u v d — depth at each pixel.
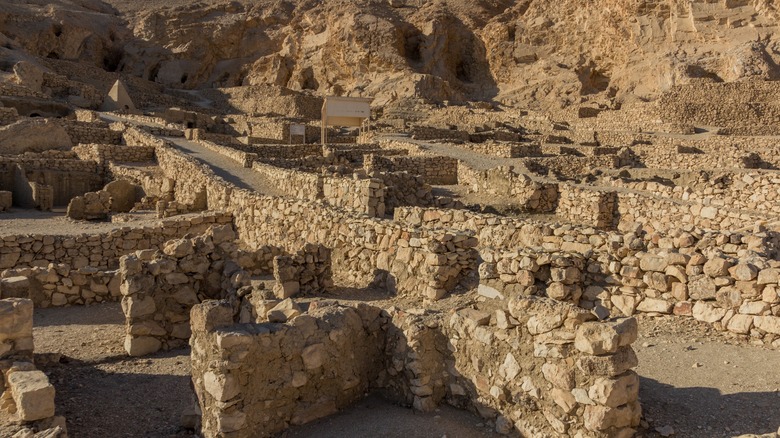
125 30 78.56
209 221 18.38
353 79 69.25
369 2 75.56
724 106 40.91
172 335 10.11
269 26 79.56
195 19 80.06
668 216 18.02
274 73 75.00
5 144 30.34
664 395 6.52
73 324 11.22
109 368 9.16
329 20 72.81
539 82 63.06
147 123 39.19
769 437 5.04
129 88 62.81
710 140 32.56
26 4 72.94
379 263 11.66
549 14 68.81
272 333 6.56
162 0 92.81
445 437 6.38
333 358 7.07
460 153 30.45
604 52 62.12
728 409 6.16
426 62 69.75
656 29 57.00
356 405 7.29
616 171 25.34
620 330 5.64
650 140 34.91
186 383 8.55
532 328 6.26
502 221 12.30
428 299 10.33
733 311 8.13
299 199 16.02
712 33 54.19
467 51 72.56
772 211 19.25
